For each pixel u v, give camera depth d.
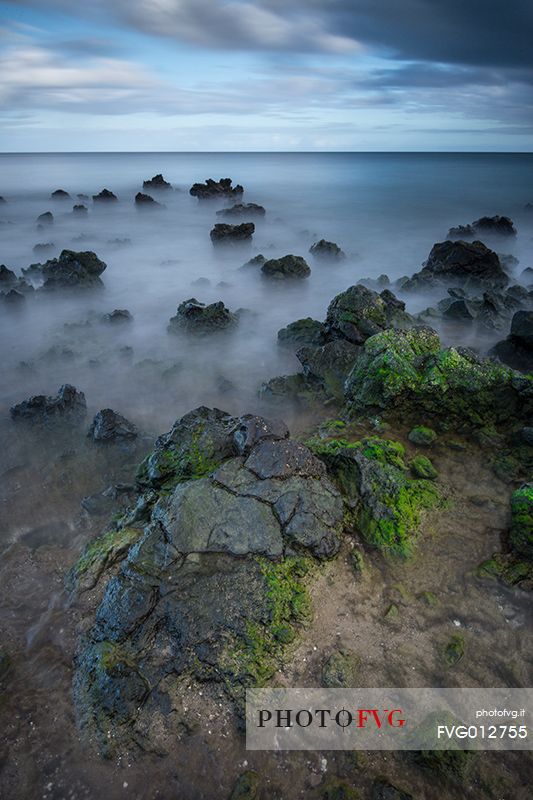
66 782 7.31
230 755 7.48
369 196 80.06
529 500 9.89
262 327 26.53
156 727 7.71
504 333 22.67
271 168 150.50
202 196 76.38
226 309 25.33
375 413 14.26
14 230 54.88
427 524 10.55
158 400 18.61
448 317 23.95
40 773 7.40
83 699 8.15
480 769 7.06
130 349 22.80
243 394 18.73
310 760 7.39
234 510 9.76
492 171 127.00
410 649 8.54
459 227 47.03
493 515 10.77
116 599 8.90
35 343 24.64
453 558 9.96
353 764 7.30
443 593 9.39
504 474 11.80
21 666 8.88
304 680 8.23
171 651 8.30
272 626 8.57
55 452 15.49
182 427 12.67
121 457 15.01
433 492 11.19
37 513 12.95
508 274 34.41
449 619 8.96
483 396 13.51
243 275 36.72
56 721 7.99
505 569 9.60
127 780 7.31
